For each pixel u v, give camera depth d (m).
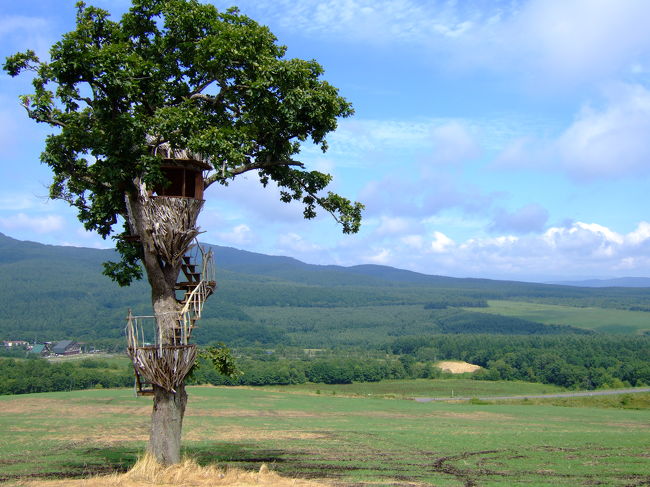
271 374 132.50
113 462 25.12
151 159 17.81
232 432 39.81
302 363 149.88
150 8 19.84
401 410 64.19
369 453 29.97
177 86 20.25
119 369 128.75
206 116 19.69
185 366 18.58
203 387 93.69
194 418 49.94
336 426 45.38
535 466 25.98
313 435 38.72
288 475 21.52
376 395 110.19
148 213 18.83
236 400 71.88
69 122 18.69
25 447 31.30
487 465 26.30
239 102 20.36
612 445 33.72
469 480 21.98
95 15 19.55
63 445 32.31
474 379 145.50
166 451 18.55
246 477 17.95
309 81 20.06
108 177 18.00
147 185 18.25
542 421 53.47
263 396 80.25
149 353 18.27
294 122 19.42
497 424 49.50
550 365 137.25
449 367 157.25
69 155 19.19
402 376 146.12
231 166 18.05
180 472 17.53
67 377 105.56
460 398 109.25
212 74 19.58
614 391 114.81
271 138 20.84
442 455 29.56
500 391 123.94
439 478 22.31
